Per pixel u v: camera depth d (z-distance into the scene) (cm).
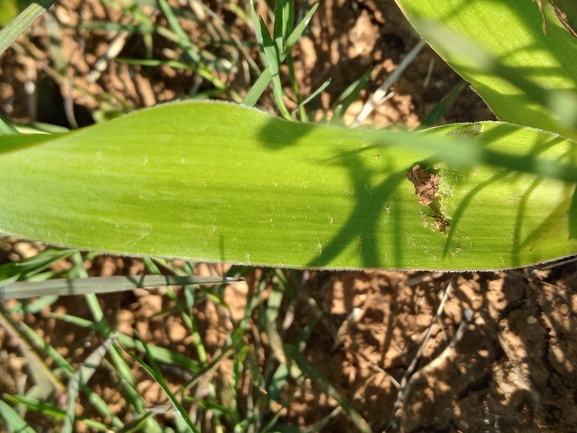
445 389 41
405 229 27
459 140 26
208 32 48
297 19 46
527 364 37
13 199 24
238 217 26
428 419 41
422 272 43
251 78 48
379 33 46
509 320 38
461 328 41
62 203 24
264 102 47
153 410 39
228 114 24
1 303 43
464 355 40
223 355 41
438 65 44
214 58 48
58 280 35
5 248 46
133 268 48
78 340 47
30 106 47
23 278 41
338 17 47
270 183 26
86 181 24
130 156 24
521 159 26
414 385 42
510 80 28
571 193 27
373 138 25
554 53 27
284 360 44
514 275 39
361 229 27
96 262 47
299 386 43
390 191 27
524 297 38
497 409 38
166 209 25
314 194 26
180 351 48
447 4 27
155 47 49
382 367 44
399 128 43
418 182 27
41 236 24
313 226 26
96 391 46
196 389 45
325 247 26
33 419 45
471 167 27
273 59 32
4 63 47
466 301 41
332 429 44
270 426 43
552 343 36
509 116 28
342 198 27
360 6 46
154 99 49
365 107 45
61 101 48
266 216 26
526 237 27
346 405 42
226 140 25
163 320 48
